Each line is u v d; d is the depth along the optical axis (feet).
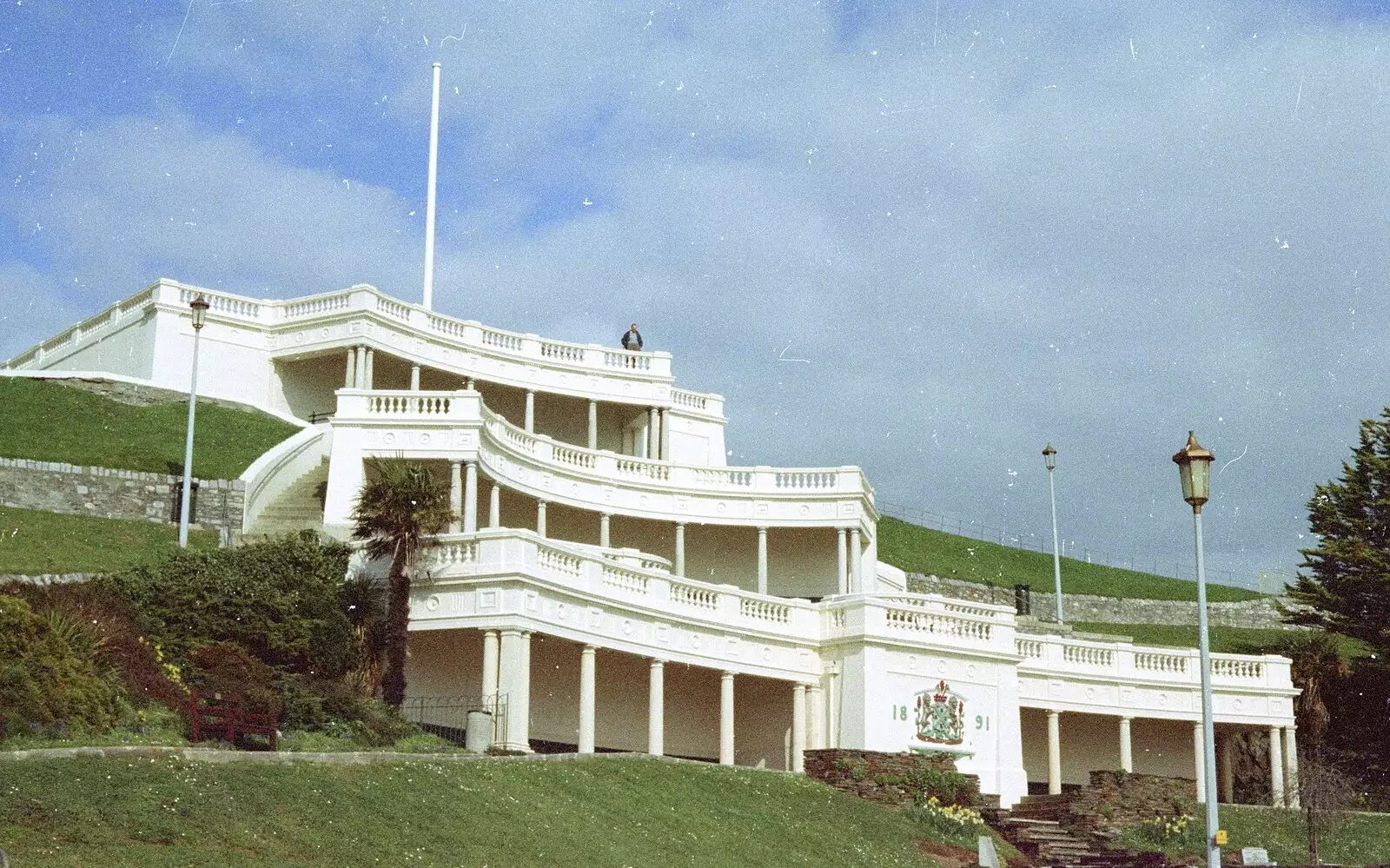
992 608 166.91
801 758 156.87
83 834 77.36
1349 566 208.03
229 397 202.80
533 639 140.26
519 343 227.20
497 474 179.42
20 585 119.03
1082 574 284.82
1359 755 193.67
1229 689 185.98
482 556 134.00
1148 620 268.82
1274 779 184.44
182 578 128.26
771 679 158.81
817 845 118.52
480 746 120.26
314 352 207.10
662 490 206.08
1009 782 162.30
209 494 163.53
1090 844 141.38
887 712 156.15
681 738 158.40
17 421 174.60
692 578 210.18
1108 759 187.73
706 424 242.78
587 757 120.06
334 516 162.30
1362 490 209.87
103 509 158.10
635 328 243.19
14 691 94.53
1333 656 203.62
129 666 111.24
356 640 131.34
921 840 130.00
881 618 158.30
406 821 91.04
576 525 203.72
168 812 82.12
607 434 237.04
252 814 85.20
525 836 95.25
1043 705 178.19
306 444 181.06
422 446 166.61
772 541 213.87
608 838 100.99
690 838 108.17
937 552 279.49
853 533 208.85
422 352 213.87
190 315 205.26
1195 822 150.41
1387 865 138.82
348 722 116.57
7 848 73.82
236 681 115.96
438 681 137.18
